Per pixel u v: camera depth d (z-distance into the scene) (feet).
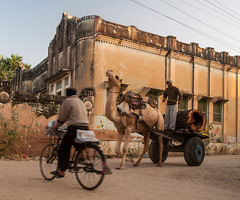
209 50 60.03
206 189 19.10
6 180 18.22
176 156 48.14
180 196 16.21
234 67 63.87
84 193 15.25
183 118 31.89
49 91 60.70
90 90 43.75
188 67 56.59
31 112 34.73
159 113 31.17
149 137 32.17
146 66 50.31
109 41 46.21
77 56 46.68
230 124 63.05
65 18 53.16
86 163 16.30
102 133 43.34
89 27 45.27
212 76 60.29
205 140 52.26
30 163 28.81
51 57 62.64
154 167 29.58
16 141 32.91
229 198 16.61
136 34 49.42
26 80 80.28
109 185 18.30
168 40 53.83
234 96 64.44
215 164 34.12
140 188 17.94
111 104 25.89
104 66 45.39
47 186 16.69
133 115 27.40
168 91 33.14
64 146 16.85
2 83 33.42
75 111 16.80
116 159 37.70
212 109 59.67
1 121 32.63
